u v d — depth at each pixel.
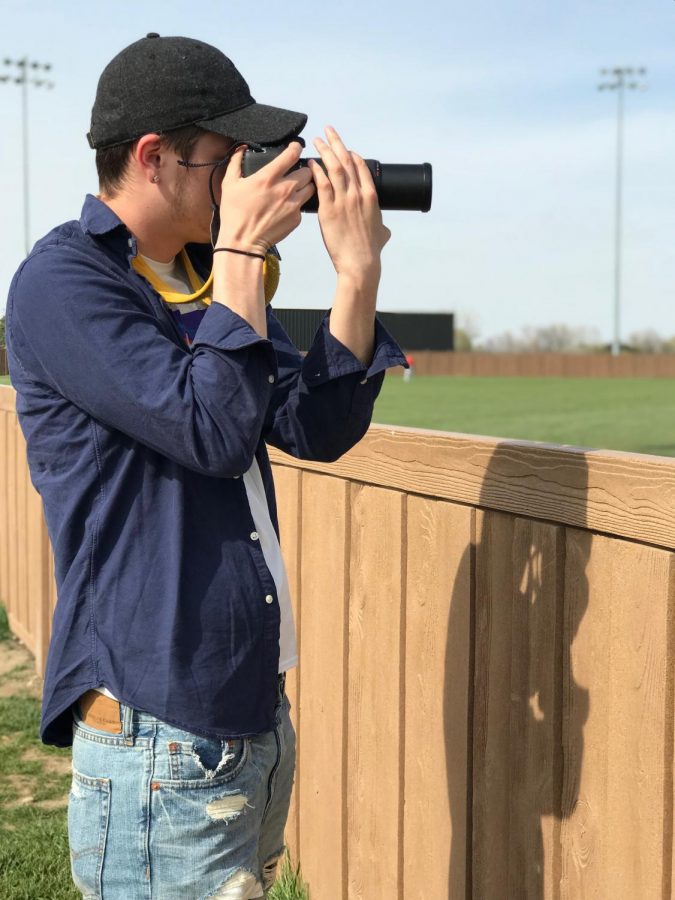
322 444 1.72
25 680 4.99
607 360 50.00
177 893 1.51
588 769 1.72
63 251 1.53
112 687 1.50
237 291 1.49
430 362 52.28
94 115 1.58
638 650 1.59
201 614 1.51
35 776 3.90
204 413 1.44
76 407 1.52
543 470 1.78
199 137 1.54
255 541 1.57
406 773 2.27
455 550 2.06
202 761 1.50
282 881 2.76
